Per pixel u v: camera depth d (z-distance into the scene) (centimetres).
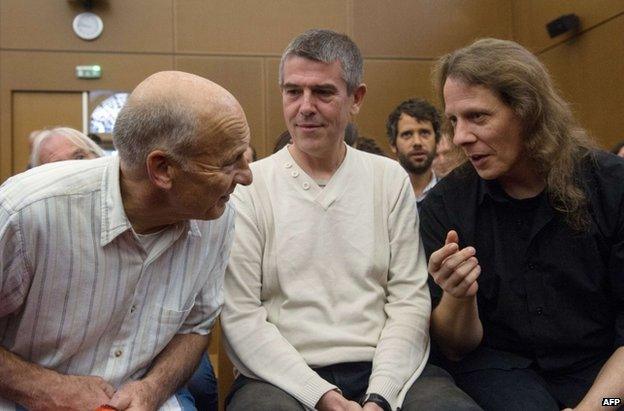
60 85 412
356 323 126
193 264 114
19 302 102
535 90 119
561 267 124
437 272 119
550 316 125
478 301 133
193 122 95
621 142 276
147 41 421
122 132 99
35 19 411
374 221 132
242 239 128
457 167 136
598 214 122
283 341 122
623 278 121
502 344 133
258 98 430
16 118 411
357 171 136
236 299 126
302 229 129
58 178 102
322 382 116
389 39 442
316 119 130
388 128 279
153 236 107
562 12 402
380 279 132
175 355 116
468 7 450
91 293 104
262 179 134
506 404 119
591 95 380
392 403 116
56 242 100
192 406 119
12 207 98
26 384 103
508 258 128
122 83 418
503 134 120
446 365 136
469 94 120
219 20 427
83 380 105
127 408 104
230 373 172
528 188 128
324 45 130
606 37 366
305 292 126
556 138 122
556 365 126
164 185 99
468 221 131
